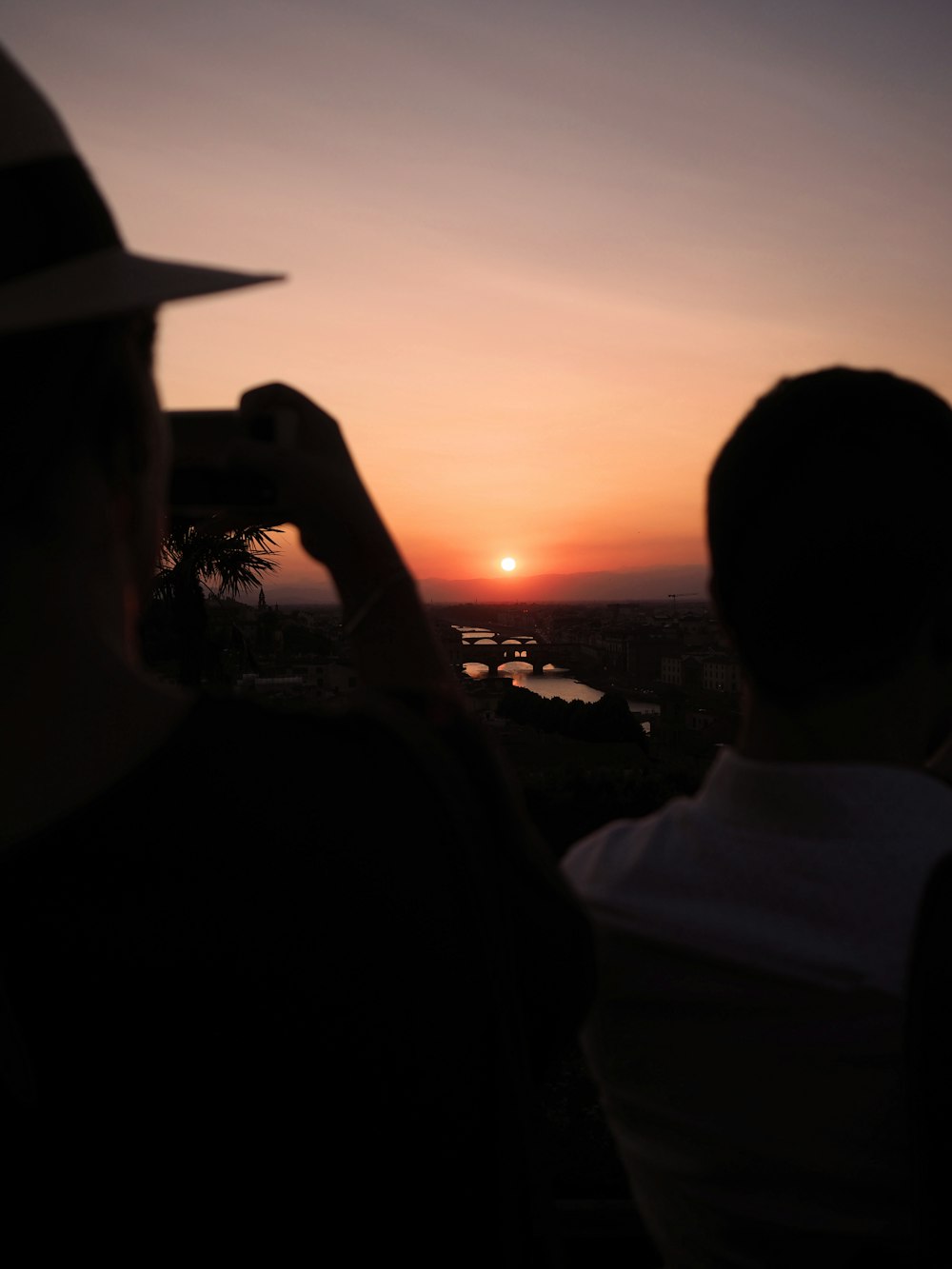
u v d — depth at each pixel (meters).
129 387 0.58
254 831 0.55
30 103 0.55
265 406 0.83
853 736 0.96
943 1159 0.76
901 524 0.89
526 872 0.69
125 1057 0.52
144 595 0.64
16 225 0.52
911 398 0.93
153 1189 0.52
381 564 0.75
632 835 1.10
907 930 0.90
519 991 0.66
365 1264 0.55
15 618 0.53
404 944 0.56
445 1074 0.57
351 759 0.60
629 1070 1.04
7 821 0.54
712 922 0.95
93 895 0.53
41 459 0.53
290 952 0.54
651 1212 1.07
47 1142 0.52
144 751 0.56
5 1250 0.52
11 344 0.53
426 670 0.74
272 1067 0.53
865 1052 0.90
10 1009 0.52
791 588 0.91
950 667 0.99
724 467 0.97
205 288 0.55
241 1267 0.53
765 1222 0.96
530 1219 0.61
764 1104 0.95
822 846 0.93
